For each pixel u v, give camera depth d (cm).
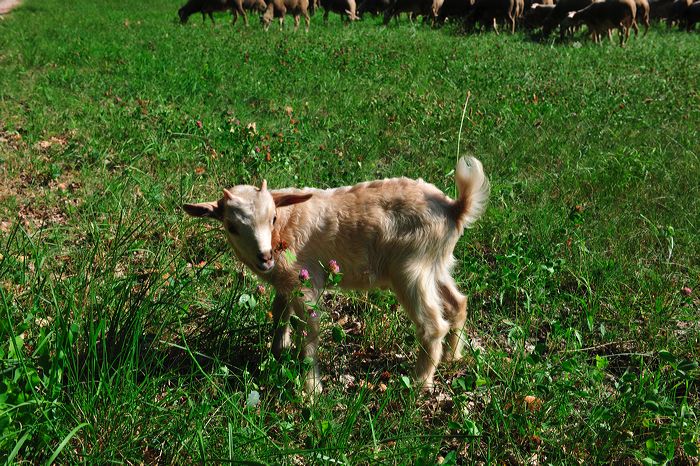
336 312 203
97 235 206
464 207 170
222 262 220
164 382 167
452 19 964
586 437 153
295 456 149
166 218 244
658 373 159
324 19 1085
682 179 282
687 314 195
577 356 178
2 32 738
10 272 197
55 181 281
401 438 143
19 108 384
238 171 282
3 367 142
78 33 741
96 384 153
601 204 261
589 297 203
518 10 896
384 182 171
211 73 492
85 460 134
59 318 151
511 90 462
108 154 309
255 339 183
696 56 654
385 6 1138
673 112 395
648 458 138
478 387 166
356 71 529
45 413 134
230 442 133
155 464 144
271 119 384
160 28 832
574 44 749
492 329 189
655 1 1055
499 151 323
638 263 219
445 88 471
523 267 209
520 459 149
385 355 187
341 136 342
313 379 168
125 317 173
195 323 188
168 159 301
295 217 165
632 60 612
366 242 167
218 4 955
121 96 430
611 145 333
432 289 170
